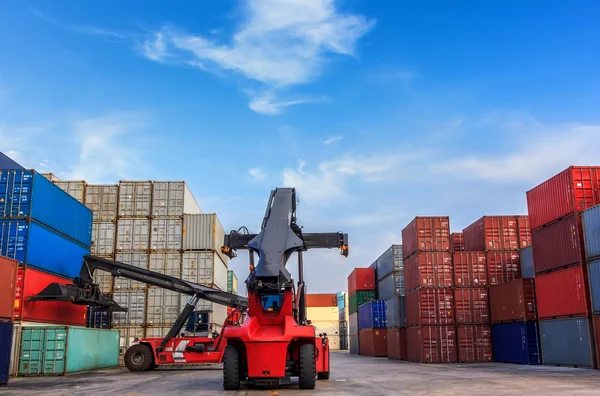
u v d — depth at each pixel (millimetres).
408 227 38438
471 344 34094
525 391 14445
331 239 17625
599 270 22375
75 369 25578
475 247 38219
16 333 24266
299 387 15375
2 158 30547
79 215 32219
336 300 106625
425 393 14273
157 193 37438
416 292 35656
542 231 27406
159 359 27672
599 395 13211
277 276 14844
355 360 41562
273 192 17578
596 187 24484
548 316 26562
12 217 25344
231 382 15195
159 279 29438
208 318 30391
